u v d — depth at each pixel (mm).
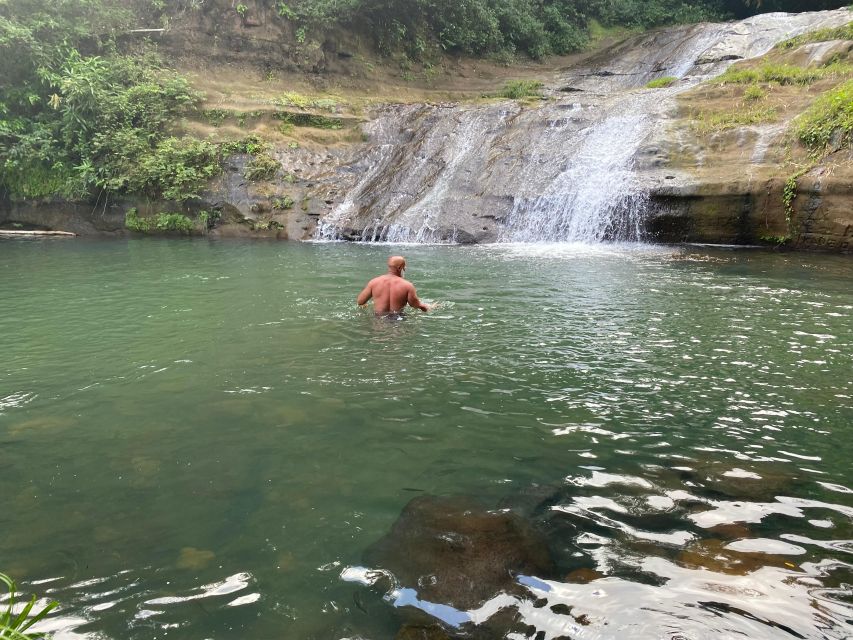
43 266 10320
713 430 3500
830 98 11938
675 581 2146
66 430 3586
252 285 8359
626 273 8945
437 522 2566
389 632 1932
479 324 6012
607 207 12641
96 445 3377
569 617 1976
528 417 3730
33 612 2014
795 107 13242
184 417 3775
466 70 25531
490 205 14195
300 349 5219
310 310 6727
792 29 21281
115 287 8305
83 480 2967
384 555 2342
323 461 3174
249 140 16656
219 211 15586
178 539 2459
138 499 2783
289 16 20953
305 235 14727
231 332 5812
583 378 4430
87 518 2619
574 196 13156
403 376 4508
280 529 2531
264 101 18188
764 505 2666
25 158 16047
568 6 29812
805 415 3705
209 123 17531
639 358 4883
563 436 3451
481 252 11578
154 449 3322
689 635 1877
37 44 16547
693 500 2725
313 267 9984
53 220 16469
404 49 24344
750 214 11344
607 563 2262
